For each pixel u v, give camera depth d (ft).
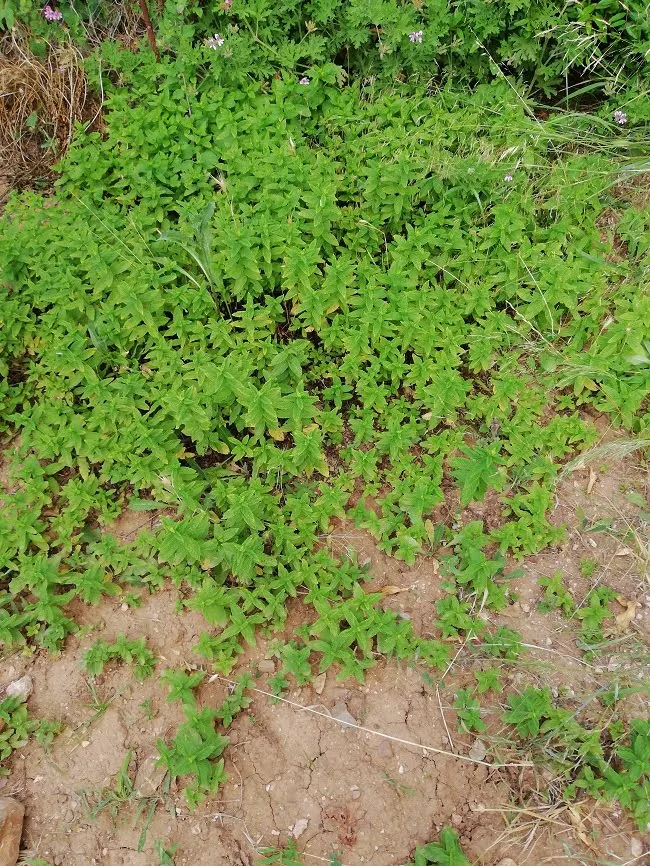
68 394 2.77
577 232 3.05
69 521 2.56
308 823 2.15
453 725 2.27
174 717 2.30
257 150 3.11
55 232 2.94
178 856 2.10
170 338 2.97
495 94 3.31
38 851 2.11
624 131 3.32
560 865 2.06
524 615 2.45
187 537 2.32
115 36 3.67
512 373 2.86
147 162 3.08
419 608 2.48
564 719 2.19
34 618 2.43
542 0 3.15
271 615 2.39
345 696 2.32
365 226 3.03
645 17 3.08
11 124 3.55
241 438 2.82
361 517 2.59
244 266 2.76
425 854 2.05
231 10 3.24
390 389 2.74
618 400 2.68
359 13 3.19
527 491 2.68
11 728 2.27
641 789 2.09
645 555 2.52
